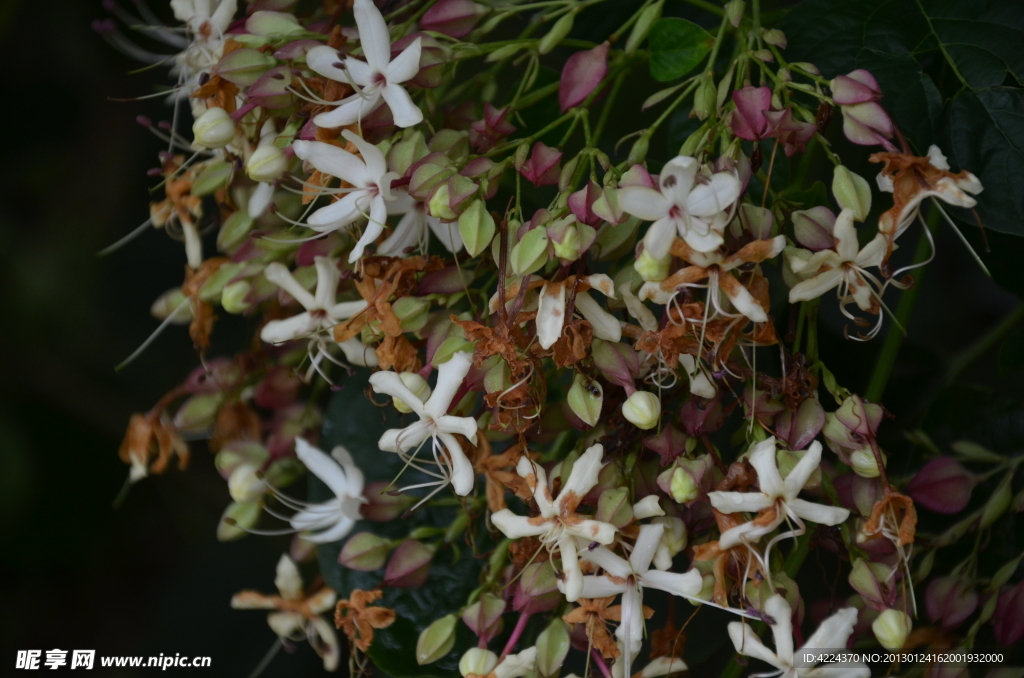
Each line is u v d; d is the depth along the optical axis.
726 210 0.54
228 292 0.61
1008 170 0.57
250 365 0.65
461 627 0.62
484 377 0.57
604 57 0.58
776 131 0.55
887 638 0.56
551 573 0.57
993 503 0.61
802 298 0.55
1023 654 0.60
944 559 0.62
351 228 0.59
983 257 0.62
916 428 0.64
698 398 0.56
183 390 0.66
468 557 0.63
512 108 0.58
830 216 0.56
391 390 0.57
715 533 0.57
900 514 0.56
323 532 0.64
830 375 0.57
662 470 0.57
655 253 0.54
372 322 0.58
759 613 0.56
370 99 0.57
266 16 0.59
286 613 0.65
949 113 0.57
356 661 0.63
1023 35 0.58
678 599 0.63
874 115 0.55
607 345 0.56
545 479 0.57
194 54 0.62
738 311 0.55
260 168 0.58
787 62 0.59
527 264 0.54
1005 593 0.60
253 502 0.64
